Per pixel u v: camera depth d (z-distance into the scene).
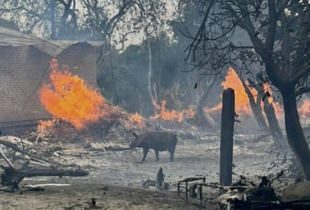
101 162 31.25
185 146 42.19
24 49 43.22
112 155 35.25
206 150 39.47
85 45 47.25
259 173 26.05
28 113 43.41
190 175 26.33
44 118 44.12
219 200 12.71
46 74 44.69
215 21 20.52
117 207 14.94
